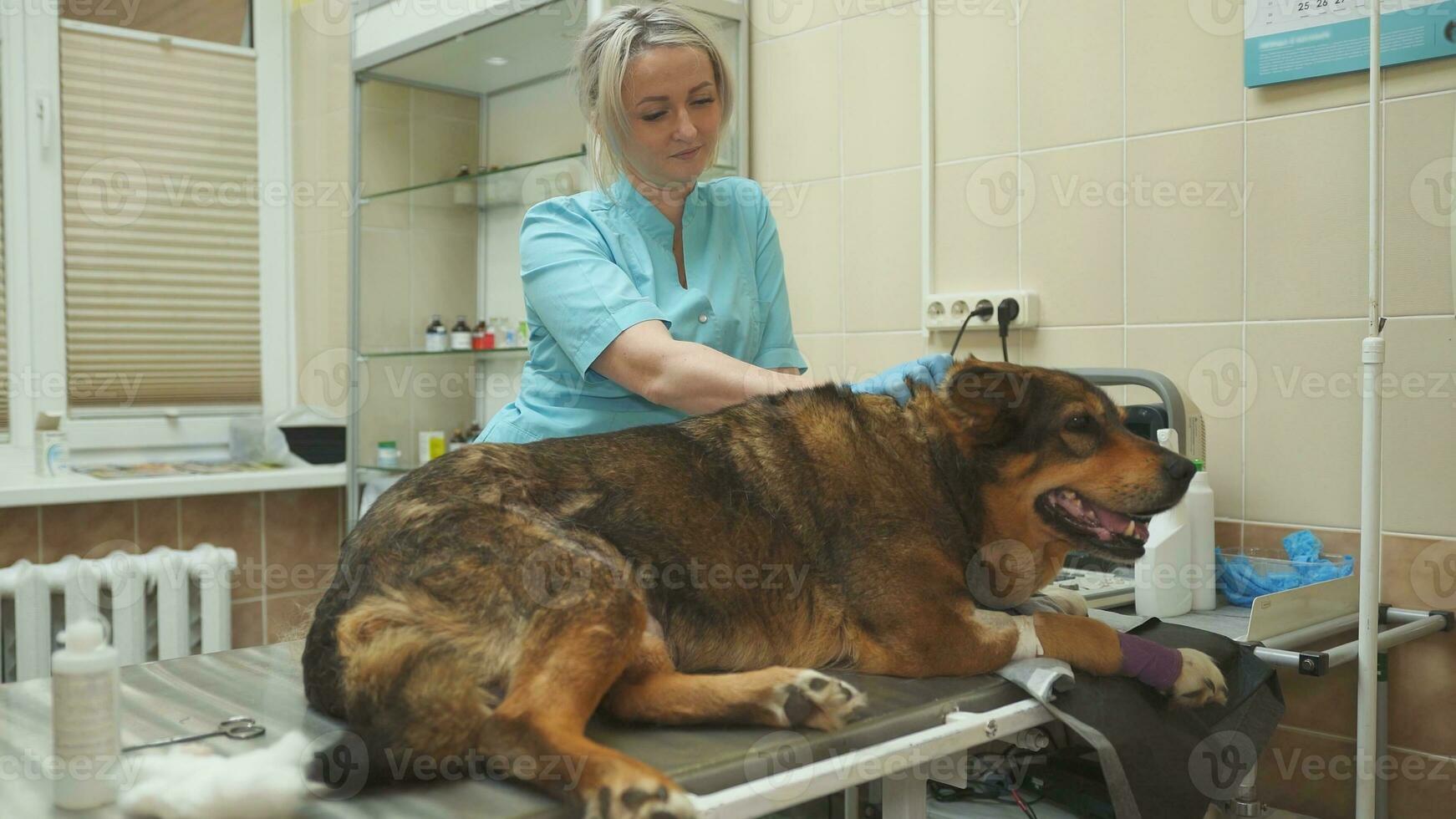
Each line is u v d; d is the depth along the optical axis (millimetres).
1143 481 1321
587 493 1256
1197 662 1312
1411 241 1906
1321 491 2021
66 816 931
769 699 1097
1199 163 2150
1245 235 2096
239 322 3402
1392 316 1931
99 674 960
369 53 3139
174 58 3225
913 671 1286
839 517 1343
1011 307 2375
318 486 3240
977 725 1139
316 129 3414
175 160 3240
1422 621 1812
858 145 2738
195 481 2863
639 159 1696
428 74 3217
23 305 2943
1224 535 2150
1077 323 2344
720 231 1856
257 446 3281
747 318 1854
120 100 3123
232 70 3355
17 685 1374
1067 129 2340
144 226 3182
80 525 2844
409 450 3346
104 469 3027
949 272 2566
